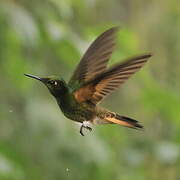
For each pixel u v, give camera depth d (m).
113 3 14.89
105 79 7.14
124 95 14.38
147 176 13.04
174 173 13.24
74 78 7.57
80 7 12.32
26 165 11.14
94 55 7.30
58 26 10.72
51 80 7.52
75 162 12.26
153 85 11.66
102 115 7.49
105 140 12.63
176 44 15.06
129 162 12.47
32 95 12.88
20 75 11.84
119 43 10.84
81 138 12.40
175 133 12.63
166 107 11.88
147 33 15.09
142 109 14.26
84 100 7.53
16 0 10.99
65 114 7.58
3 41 11.21
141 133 14.20
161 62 15.03
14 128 12.59
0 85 12.65
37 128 12.46
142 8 15.20
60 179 12.21
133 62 6.63
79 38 10.65
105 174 12.32
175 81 14.91
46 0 11.08
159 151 12.39
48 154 12.26
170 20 15.15
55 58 12.57
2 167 10.59
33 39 10.66
